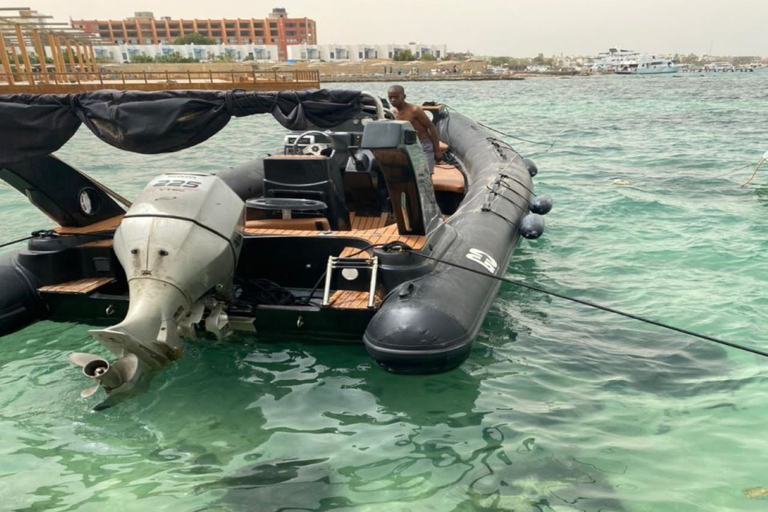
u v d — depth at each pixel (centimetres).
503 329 514
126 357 371
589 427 373
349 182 579
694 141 1805
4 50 3141
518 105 3700
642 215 895
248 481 322
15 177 464
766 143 1720
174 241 388
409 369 382
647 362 455
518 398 406
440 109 970
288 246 484
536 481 323
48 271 470
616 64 16425
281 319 433
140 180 1262
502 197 627
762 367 446
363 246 462
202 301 413
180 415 383
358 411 389
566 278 636
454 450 350
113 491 314
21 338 485
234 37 16462
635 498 310
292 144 605
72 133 470
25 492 313
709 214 889
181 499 308
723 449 350
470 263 459
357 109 477
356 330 430
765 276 628
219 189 427
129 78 3838
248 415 384
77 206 505
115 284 488
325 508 302
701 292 589
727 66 17688
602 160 1462
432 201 474
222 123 472
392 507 303
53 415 382
